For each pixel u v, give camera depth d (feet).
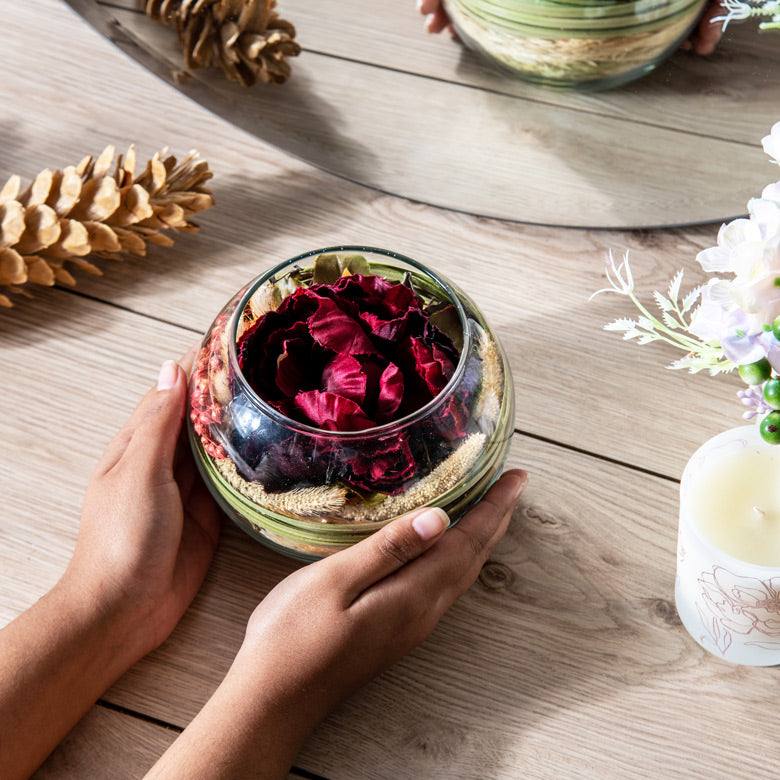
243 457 1.86
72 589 2.04
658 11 2.38
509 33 2.52
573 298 2.60
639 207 2.66
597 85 2.60
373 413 1.89
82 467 2.38
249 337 1.91
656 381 2.46
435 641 2.14
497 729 2.04
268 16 2.67
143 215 2.53
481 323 1.98
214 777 1.80
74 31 3.14
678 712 2.05
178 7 2.66
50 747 1.97
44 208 2.49
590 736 2.03
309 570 1.96
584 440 2.37
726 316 1.52
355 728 2.04
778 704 2.05
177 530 2.10
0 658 1.94
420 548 1.93
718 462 1.92
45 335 2.58
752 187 2.58
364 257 2.01
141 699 2.09
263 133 2.80
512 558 2.23
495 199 2.71
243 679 1.90
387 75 2.74
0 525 2.30
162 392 2.21
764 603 1.82
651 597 2.18
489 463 1.96
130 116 2.98
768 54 2.42
